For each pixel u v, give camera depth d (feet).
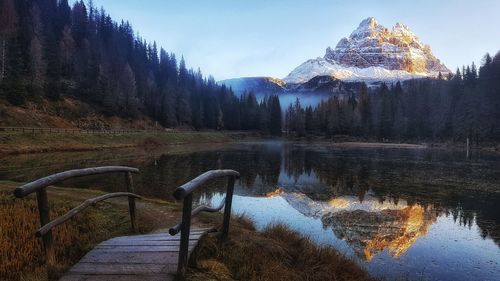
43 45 380.37
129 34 578.66
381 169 142.92
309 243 30.91
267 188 93.30
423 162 175.01
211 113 469.98
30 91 275.80
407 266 38.99
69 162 132.05
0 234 23.26
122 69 431.43
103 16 550.36
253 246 24.68
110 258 19.13
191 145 296.92
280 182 105.60
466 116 371.35
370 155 222.28
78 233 25.53
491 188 97.55
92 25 509.35
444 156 219.82
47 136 192.65
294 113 568.82
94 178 94.17
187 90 500.74
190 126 437.99
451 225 58.13
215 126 470.39
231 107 506.07
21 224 26.55
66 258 20.97
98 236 25.71
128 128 332.80
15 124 226.38
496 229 55.62
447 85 451.12
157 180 97.30
